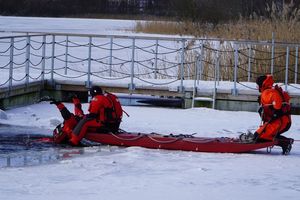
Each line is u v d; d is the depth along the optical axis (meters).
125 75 24.17
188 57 22.06
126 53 33.16
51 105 18.36
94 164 10.64
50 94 19.78
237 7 42.34
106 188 8.87
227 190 8.88
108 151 11.98
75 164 10.60
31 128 14.38
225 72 21.69
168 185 9.12
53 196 8.31
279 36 22.91
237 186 9.14
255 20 24.89
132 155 11.52
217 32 30.06
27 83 18.34
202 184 9.23
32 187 8.85
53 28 54.75
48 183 9.14
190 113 17.48
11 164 10.65
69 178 9.52
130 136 12.52
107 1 94.44
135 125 15.06
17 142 12.76
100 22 73.50
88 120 12.55
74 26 60.06
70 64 28.02
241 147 12.04
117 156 11.44
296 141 13.64
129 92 19.47
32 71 24.36
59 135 12.65
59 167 10.37
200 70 20.97
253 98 18.56
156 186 9.05
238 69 21.61
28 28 53.34
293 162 11.16
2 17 85.19
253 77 21.59
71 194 8.45
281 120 11.97
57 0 93.94
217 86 19.33
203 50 21.80
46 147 12.32
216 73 19.80
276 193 8.76
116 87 19.53
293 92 18.58
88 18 91.88
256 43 19.05
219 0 42.00
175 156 11.56
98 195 8.42
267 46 21.95
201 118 16.61
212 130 14.66
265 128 12.02
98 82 19.61
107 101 12.66
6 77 19.94
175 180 9.48
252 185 9.24
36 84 19.02
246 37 23.47
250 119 16.69
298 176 9.95
